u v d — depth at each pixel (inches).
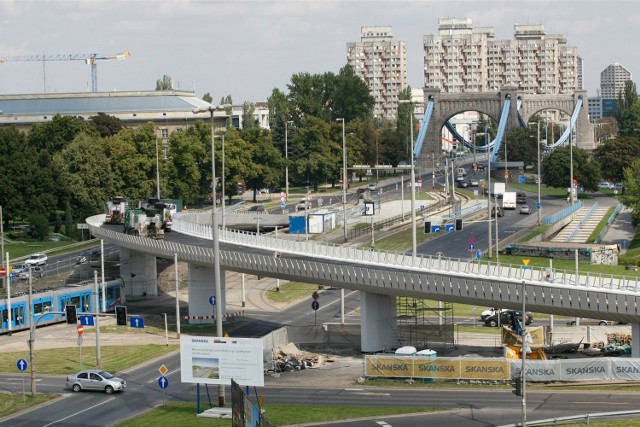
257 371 6314.0
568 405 6392.7
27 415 6786.4
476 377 7249.0
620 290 7465.6
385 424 6038.4
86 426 6412.4
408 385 7234.3
